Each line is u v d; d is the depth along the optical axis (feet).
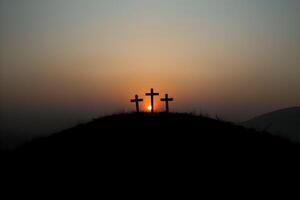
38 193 57.31
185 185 57.47
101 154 73.56
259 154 69.87
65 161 71.51
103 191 56.80
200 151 71.72
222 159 67.46
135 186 58.08
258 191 54.44
